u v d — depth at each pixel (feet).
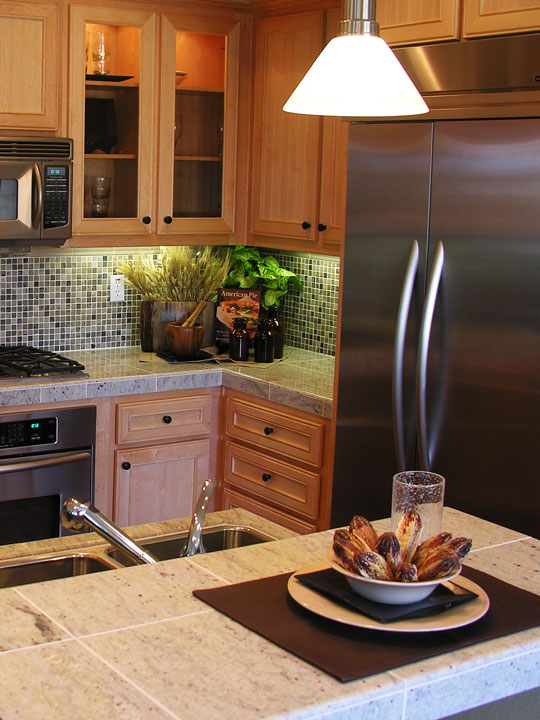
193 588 5.08
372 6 5.32
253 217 13.62
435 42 9.05
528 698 5.11
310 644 4.41
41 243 12.17
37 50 11.77
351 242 9.96
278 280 13.78
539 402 8.39
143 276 13.56
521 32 8.38
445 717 4.67
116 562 6.34
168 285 13.62
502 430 8.70
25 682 3.99
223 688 4.00
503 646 4.51
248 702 3.89
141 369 12.51
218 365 12.99
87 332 13.82
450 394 9.09
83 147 12.27
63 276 13.47
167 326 13.30
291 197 12.85
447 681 4.27
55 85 11.98
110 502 12.15
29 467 11.19
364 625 4.55
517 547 5.98
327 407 11.10
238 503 12.76
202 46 12.97
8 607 4.73
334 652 4.33
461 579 5.21
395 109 5.18
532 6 8.25
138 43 12.48
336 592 4.86
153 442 12.39
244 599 4.91
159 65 12.66
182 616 4.72
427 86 9.08
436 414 9.22
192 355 13.28
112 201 12.66
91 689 3.95
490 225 8.64
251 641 4.46
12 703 3.82
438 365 9.16
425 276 9.23
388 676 4.16
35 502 11.50
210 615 4.74
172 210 13.10
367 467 10.13
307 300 14.12
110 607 4.79
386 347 9.73
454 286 8.96
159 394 12.32
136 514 12.37
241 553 5.66
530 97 8.31
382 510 10.00
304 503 11.64
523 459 8.57
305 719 3.85
